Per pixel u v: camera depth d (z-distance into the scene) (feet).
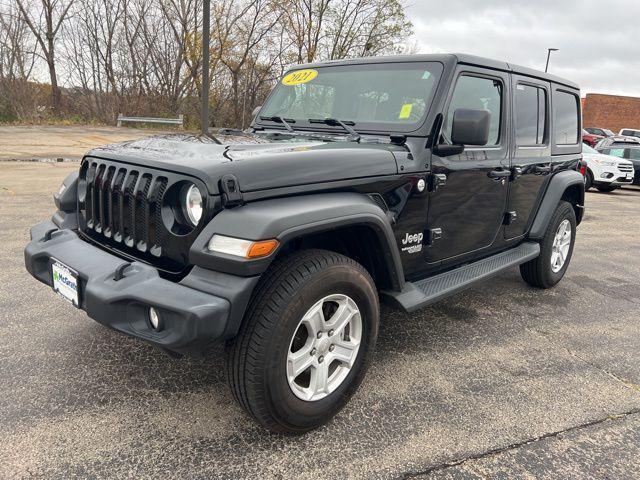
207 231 6.86
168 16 90.33
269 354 6.98
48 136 61.05
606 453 7.86
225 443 7.64
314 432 8.04
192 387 9.09
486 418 8.65
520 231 13.74
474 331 12.37
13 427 7.73
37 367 9.48
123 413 8.23
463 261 11.80
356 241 8.84
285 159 7.54
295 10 91.40
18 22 88.63
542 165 13.76
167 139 9.48
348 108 10.96
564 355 11.28
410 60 10.64
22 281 13.75
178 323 6.50
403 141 9.62
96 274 7.36
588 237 25.21
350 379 8.38
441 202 10.17
